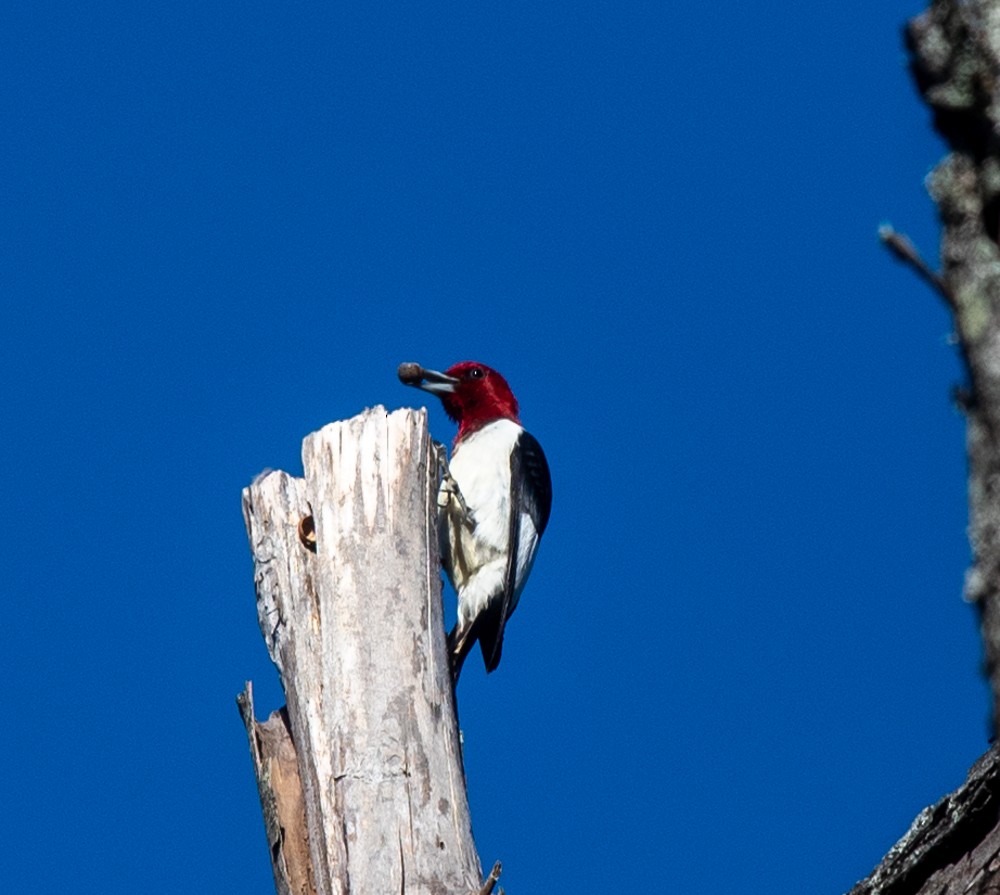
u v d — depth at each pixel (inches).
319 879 380.8
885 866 329.7
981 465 165.3
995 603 161.3
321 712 402.0
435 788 388.5
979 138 174.2
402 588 413.7
